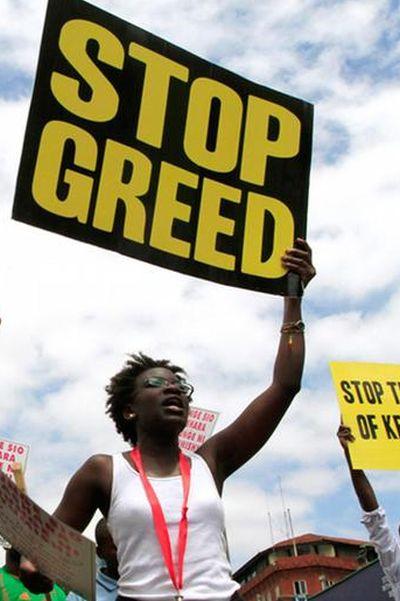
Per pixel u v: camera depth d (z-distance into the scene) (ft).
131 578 8.39
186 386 10.04
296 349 10.97
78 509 8.91
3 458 17.46
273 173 13.66
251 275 12.64
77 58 12.22
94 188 11.67
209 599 8.18
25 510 6.89
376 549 18.19
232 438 9.97
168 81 13.12
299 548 212.43
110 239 11.57
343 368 20.66
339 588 45.39
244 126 13.73
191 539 8.50
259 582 212.43
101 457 9.21
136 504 8.63
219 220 12.75
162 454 9.43
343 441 19.63
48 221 11.10
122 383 10.30
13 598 13.19
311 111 14.66
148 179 12.27
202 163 12.96
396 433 19.95
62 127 11.69
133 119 12.46
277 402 10.33
